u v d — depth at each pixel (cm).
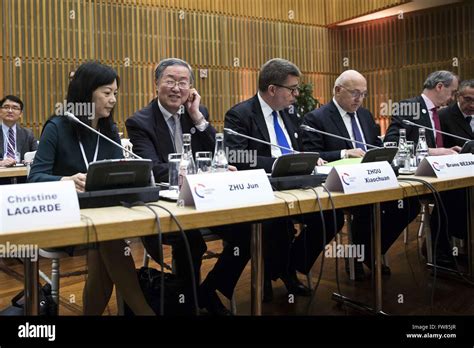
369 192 180
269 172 253
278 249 258
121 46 735
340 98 316
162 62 247
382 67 923
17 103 486
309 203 159
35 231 106
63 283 296
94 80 194
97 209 136
